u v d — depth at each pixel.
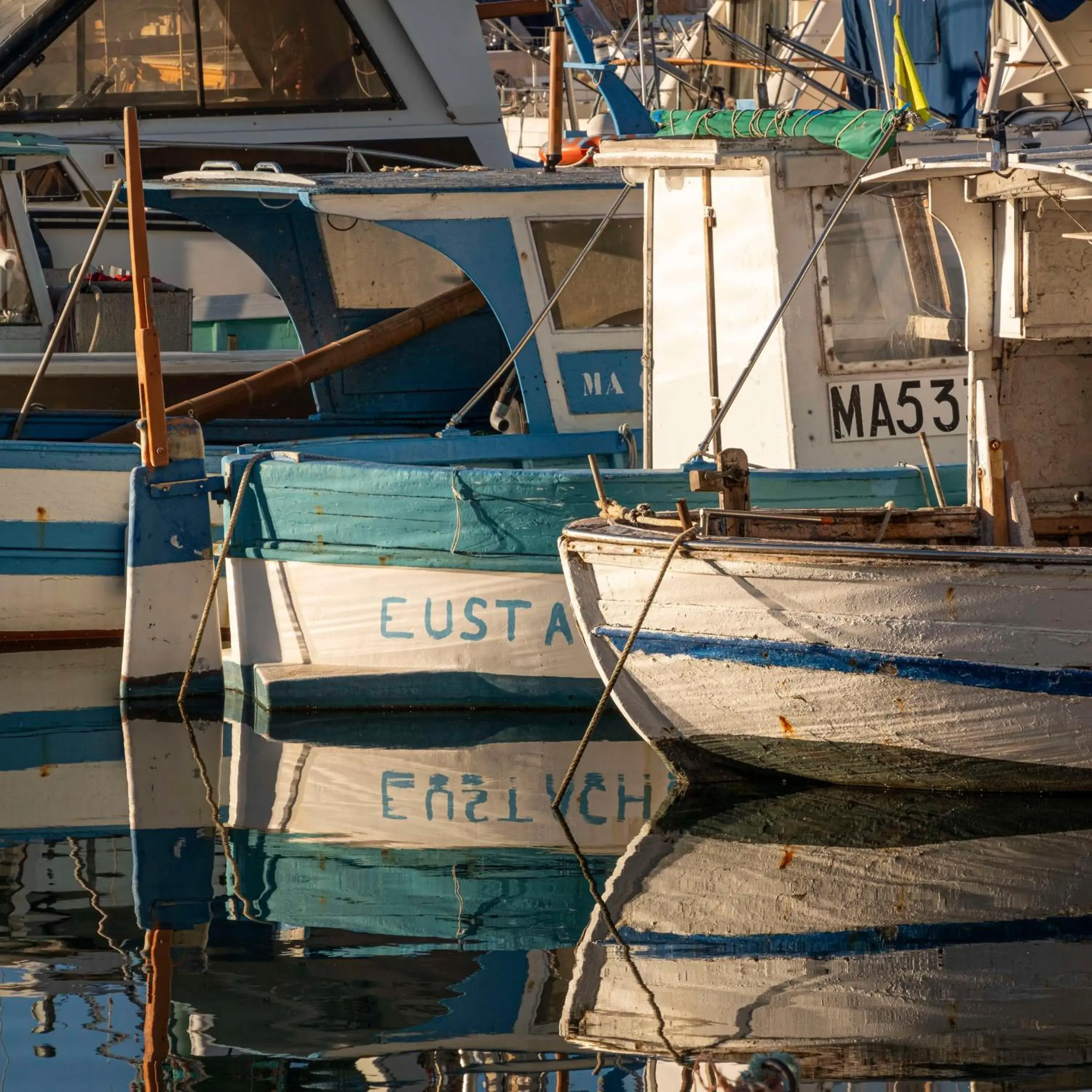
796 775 25.88
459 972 18.02
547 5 54.06
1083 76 50.78
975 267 27.23
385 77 52.59
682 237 33.50
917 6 46.44
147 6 51.19
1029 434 29.25
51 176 51.19
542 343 36.34
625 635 25.33
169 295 46.78
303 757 27.52
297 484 30.80
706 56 55.62
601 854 22.34
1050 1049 15.80
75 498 35.28
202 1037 16.30
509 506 29.62
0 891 20.77
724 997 17.23
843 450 31.58
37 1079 15.35
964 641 23.86
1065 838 23.02
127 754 27.55
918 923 19.48
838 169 31.25
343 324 42.84
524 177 36.44
